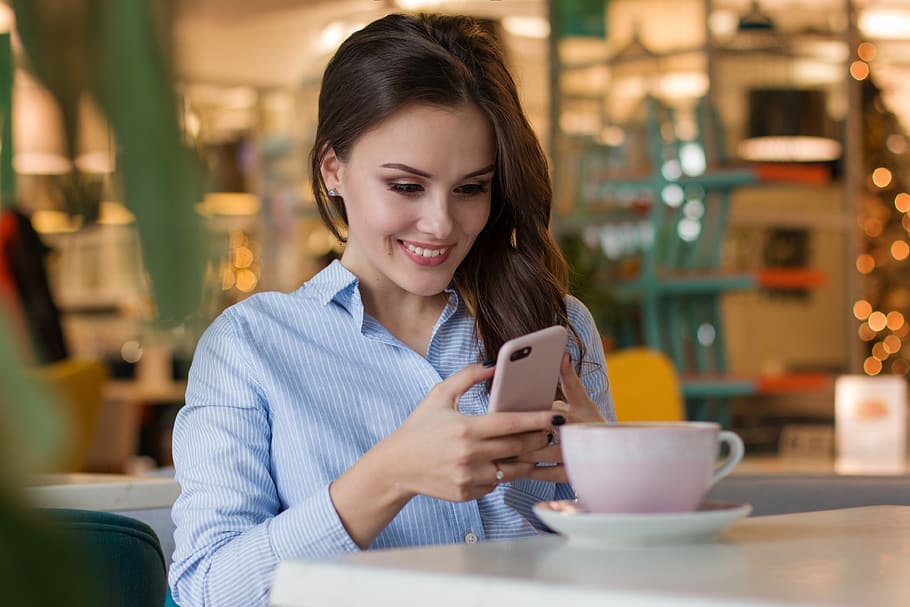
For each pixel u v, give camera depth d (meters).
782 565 0.84
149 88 0.25
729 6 6.41
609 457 0.95
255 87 7.69
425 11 1.60
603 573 0.79
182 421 1.52
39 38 0.25
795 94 6.64
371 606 0.79
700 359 6.04
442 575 0.76
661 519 0.92
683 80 6.31
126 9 0.25
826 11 6.70
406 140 1.47
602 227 6.32
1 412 0.24
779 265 6.66
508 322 1.65
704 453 0.96
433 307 1.65
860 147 6.95
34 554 0.24
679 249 6.04
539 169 1.62
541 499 1.61
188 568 1.38
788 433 4.42
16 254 3.92
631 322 6.12
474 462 1.16
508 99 1.52
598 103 6.46
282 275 7.98
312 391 1.52
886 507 1.31
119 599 1.20
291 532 1.26
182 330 0.26
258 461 1.48
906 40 7.05
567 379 1.32
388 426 1.52
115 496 1.94
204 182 0.26
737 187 5.92
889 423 3.54
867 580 0.77
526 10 6.42
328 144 1.57
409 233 1.51
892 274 7.03
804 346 6.75
